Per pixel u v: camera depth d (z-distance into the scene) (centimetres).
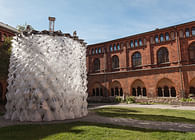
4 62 1673
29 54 1038
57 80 1014
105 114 1228
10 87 1084
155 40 2664
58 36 1112
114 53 3105
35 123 857
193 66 2267
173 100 2300
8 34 2433
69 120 952
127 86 2823
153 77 2569
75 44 1215
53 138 570
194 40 2323
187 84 2273
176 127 767
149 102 2450
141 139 557
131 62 2867
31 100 952
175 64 2420
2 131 678
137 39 2848
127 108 1758
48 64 1016
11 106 1041
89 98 3142
